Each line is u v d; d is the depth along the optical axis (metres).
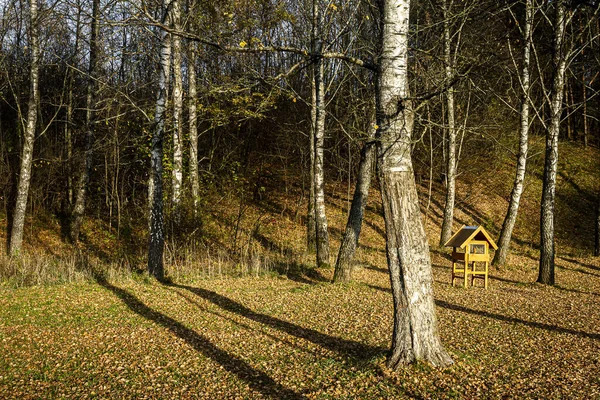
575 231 20.92
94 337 7.48
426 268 5.74
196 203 15.63
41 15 14.66
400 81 5.70
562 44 12.80
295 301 10.08
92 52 15.54
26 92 20.86
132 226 18.88
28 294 10.14
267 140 26.36
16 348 6.91
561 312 9.20
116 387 5.65
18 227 14.96
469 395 5.09
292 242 18.64
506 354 6.51
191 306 9.56
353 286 11.64
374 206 22.33
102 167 21.05
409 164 5.71
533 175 25.58
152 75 19.05
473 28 10.27
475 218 21.70
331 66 17.39
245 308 9.48
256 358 6.60
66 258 14.62
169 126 14.89
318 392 5.33
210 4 8.67
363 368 5.85
